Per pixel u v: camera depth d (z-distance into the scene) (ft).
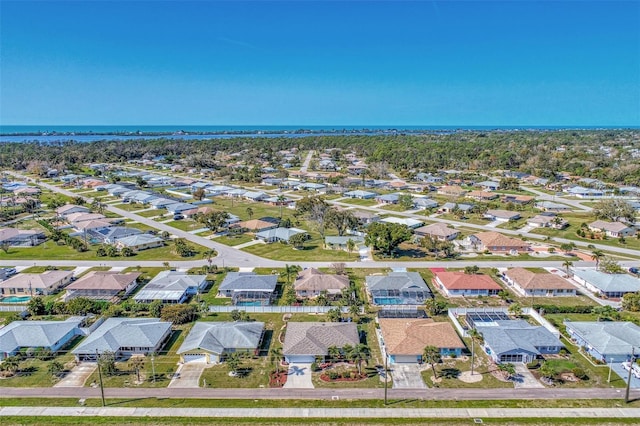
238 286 288.30
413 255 371.76
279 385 190.60
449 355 215.72
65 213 495.41
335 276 298.15
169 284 288.30
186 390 186.80
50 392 185.06
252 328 229.66
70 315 258.16
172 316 244.42
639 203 538.88
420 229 431.84
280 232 420.36
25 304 272.10
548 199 611.88
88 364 207.51
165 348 222.69
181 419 167.32
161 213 528.22
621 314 258.78
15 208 531.91
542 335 221.25
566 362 208.54
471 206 527.81
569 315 260.83
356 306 254.27
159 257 365.61
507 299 283.38
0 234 400.26
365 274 326.65
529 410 173.17
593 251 361.51
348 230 439.22
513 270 314.14
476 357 214.07
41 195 638.12
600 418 168.14
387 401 179.01
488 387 189.26
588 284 301.43
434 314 260.01
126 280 295.89
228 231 447.01
